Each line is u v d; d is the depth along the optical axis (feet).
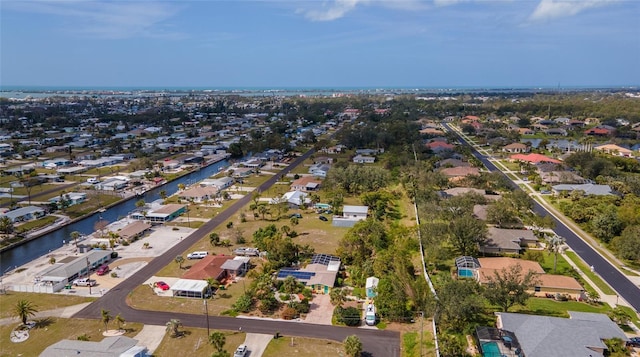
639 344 202.18
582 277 281.74
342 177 510.17
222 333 213.05
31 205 447.83
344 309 236.02
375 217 398.62
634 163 573.33
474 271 283.18
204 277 274.16
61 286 269.44
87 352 190.39
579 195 446.60
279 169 649.61
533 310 239.71
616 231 340.59
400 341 214.69
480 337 203.10
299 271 281.54
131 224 380.99
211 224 399.24
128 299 256.11
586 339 193.16
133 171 621.31
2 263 316.40
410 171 545.44
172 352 203.00
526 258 302.04
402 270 255.50
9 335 218.18
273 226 357.61
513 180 548.31
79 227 402.31
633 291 263.29
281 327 226.38
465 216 327.67
